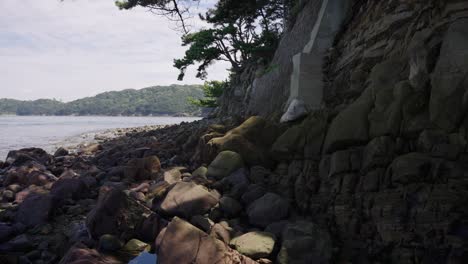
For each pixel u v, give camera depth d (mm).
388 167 5629
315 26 12141
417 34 7258
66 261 5133
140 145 19391
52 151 24969
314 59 11469
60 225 7660
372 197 5652
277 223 6254
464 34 5473
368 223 5590
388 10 8992
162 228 6559
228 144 9820
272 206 6688
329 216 6383
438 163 4988
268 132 10273
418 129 5547
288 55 15383
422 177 5094
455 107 5133
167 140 19953
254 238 5691
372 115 6531
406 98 5941
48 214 7793
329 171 6840
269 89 15766
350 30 11047
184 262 4871
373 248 5332
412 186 5156
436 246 4602
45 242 6617
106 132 46656
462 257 4355
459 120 5086
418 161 5160
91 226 6594
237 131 10359
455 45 5473
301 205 7152
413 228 4883
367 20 10031
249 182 8344
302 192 7277
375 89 7082
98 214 6617
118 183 10305
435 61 5871
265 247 5480
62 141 34312
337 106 9680
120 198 6805
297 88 11312
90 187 10711
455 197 4668
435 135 5262
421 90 5785
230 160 9203
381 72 7230
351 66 10172
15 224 7391
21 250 6336
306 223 5852
